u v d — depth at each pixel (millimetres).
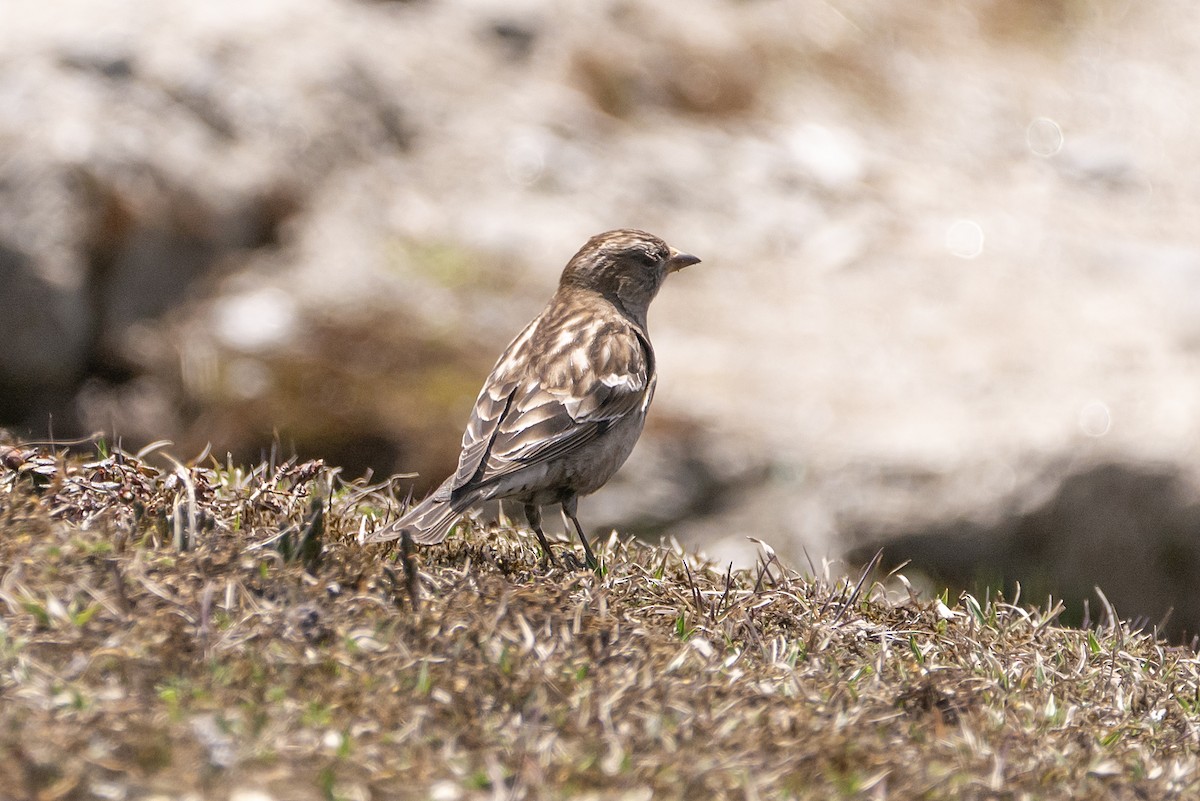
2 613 4324
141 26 20750
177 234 18719
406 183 21109
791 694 4699
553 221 20812
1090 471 15805
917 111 25422
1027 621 6152
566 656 4582
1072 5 29062
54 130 18453
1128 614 15672
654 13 25250
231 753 3770
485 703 4246
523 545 6648
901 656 5422
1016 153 25000
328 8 23125
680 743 4125
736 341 18938
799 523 15773
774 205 22109
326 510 5887
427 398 16875
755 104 24594
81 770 3611
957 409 17438
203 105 20172
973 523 15656
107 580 4504
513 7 24359
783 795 3953
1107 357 18703
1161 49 28422
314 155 20594
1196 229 23422
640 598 5664
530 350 7730
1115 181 24516
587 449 7430
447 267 19531
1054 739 4762
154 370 17484
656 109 23844
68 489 5414
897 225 22109
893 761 4199
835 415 17234
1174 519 15812
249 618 4410
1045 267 21375
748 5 26312
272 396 16766
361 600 4707
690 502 16047
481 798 3795
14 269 17312
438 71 22859
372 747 3924
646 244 8984
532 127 22344
